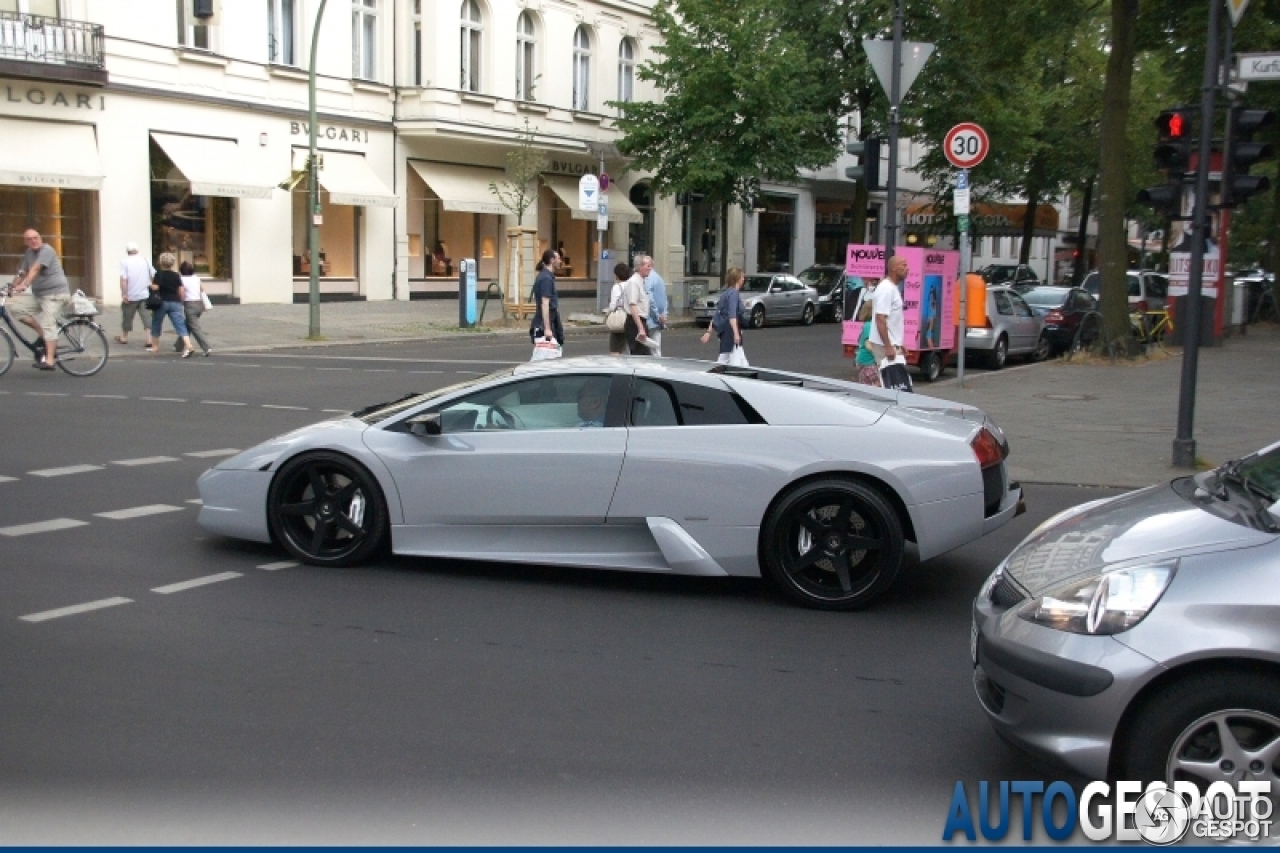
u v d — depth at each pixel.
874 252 18.95
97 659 5.80
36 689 5.39
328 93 32.69
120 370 18.75
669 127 36.03
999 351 22.47
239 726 5.01
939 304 19.33
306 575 7.39
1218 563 4.01
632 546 7.15
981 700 4.54
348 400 15.45
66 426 12.89
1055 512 9.76
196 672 5.65
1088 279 30.89
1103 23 42.47
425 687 5.52
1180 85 26.05
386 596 6.99
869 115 37.62
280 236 31.89
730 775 4.63
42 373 17.75
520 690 5.50
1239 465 5.26
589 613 6.76
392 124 34.81
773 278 35.31
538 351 16.06
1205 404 16.03
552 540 7.22
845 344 19.53
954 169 42.03
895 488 6.79
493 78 36.16
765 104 34.72
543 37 38.06
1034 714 4.15
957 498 6.83
